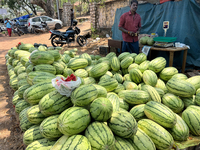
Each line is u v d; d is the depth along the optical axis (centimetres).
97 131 189
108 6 1234
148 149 201
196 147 233
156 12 654
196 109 257
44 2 2350
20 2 3175
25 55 496
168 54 627
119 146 197
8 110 442
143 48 589
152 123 228
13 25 2008
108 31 1313
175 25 587
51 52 413
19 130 362
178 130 233
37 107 256
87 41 1259
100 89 257
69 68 434
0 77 680
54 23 2045
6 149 312
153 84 341
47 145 215
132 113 265
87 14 4203
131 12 552
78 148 170
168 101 285
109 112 205
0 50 1228
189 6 540
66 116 196
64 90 227
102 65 384
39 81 301
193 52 578
